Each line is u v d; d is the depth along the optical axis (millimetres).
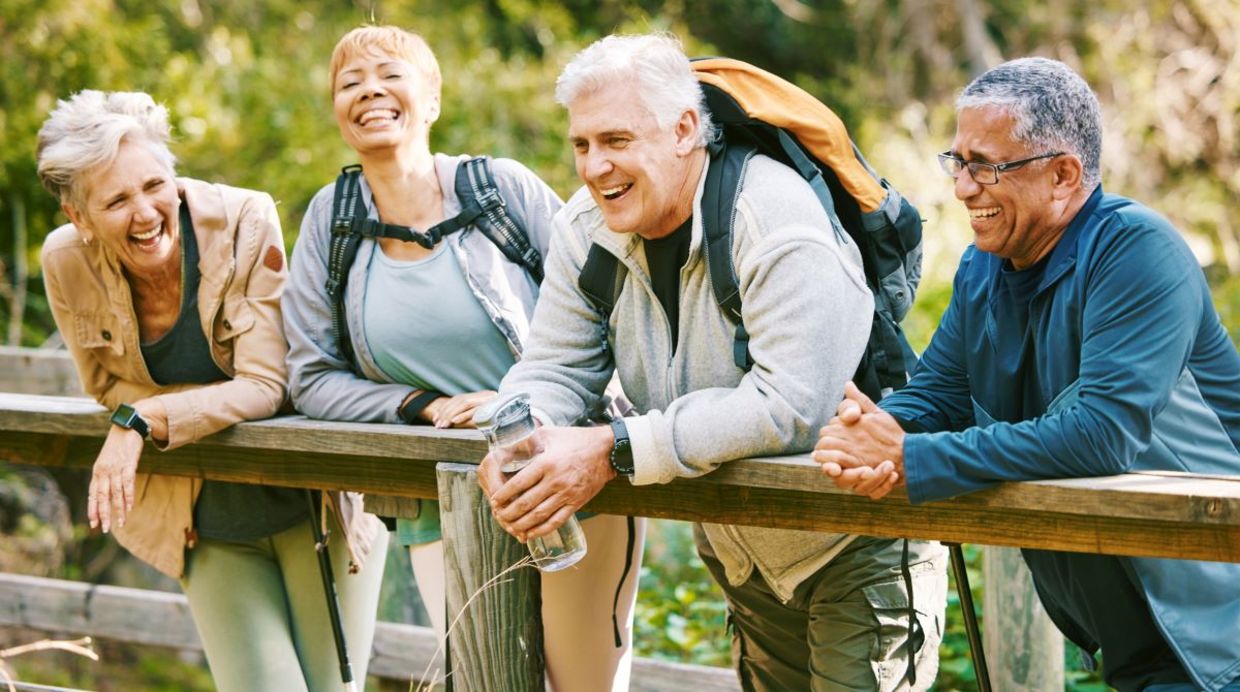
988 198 2412
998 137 2375
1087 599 2535
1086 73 13055
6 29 10688
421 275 3186
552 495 2568
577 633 3258
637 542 3299
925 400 2721
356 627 3607
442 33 13102
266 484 3248
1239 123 12430
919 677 2979
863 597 2830
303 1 13281
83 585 5180
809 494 2641
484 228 3211
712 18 16359
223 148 10977
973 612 2693
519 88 12164
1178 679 2463
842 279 2574
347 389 3197
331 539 3525
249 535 3406
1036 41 13992
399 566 5078
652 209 2605
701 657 4715
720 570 3146
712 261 2611
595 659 3287
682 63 2625
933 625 2965
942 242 10273
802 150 2719
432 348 3168
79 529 8383
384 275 3207
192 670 7742
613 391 3201
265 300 3312
